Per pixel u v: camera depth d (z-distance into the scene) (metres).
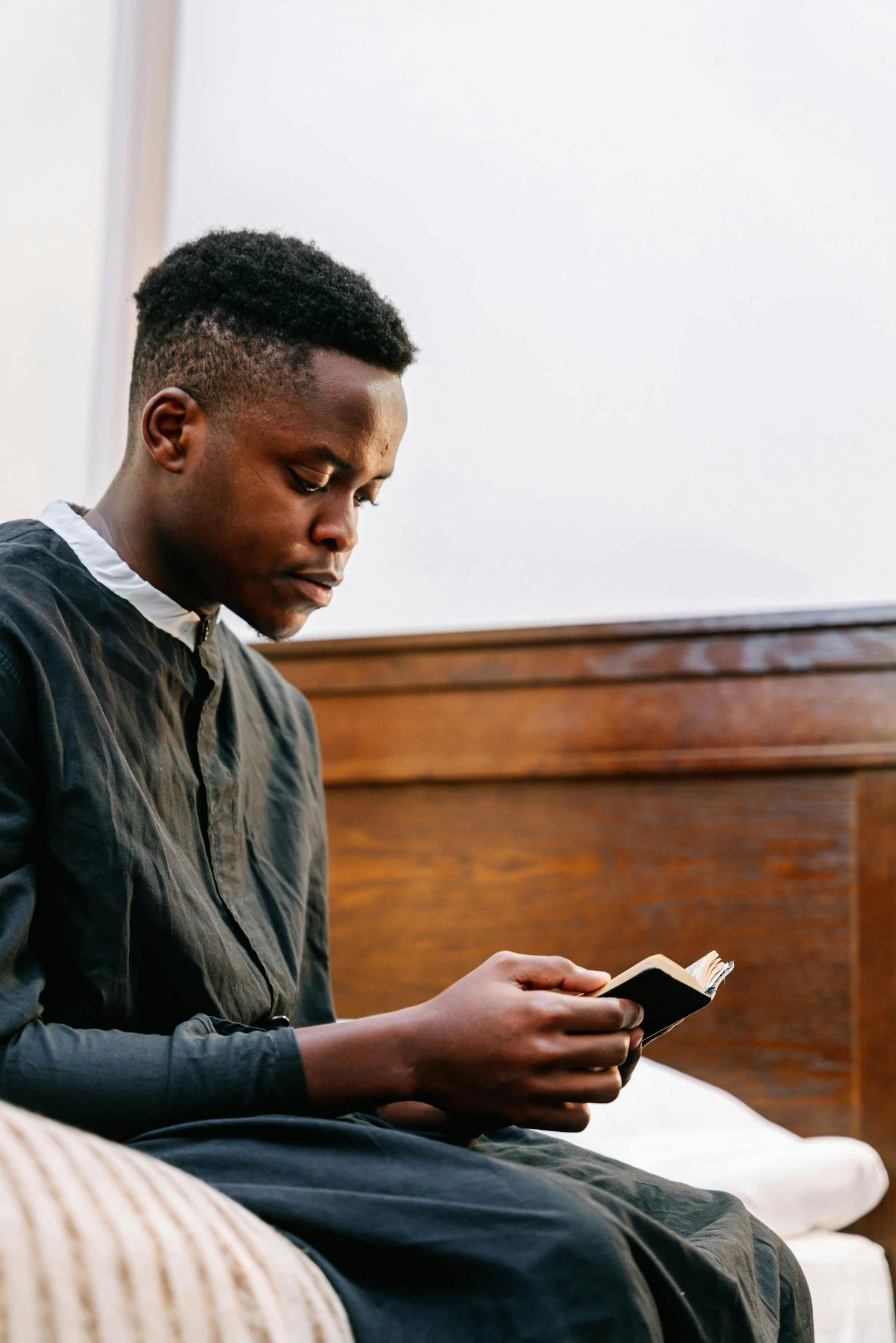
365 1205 0.69
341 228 2.05
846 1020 1.67
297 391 0.92
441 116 2.03
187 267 0.96
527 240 1.98
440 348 1.99
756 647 1.76
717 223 1.91
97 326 2.03
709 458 1.87
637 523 1.89
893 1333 1.36
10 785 0.83
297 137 2.08
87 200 2.03
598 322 1.94
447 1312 0.66
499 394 1.96
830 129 1.88
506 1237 0.66
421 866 1.85
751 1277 0.77
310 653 1.92
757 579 1.83
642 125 1.95
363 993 1.84
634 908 1.76
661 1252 0.70
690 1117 1.48
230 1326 0.60
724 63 1.93
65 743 0.85
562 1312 0.64
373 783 1.88
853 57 1.89
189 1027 0.81
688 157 1.93
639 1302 0.65
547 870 1.80
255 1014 0.93
